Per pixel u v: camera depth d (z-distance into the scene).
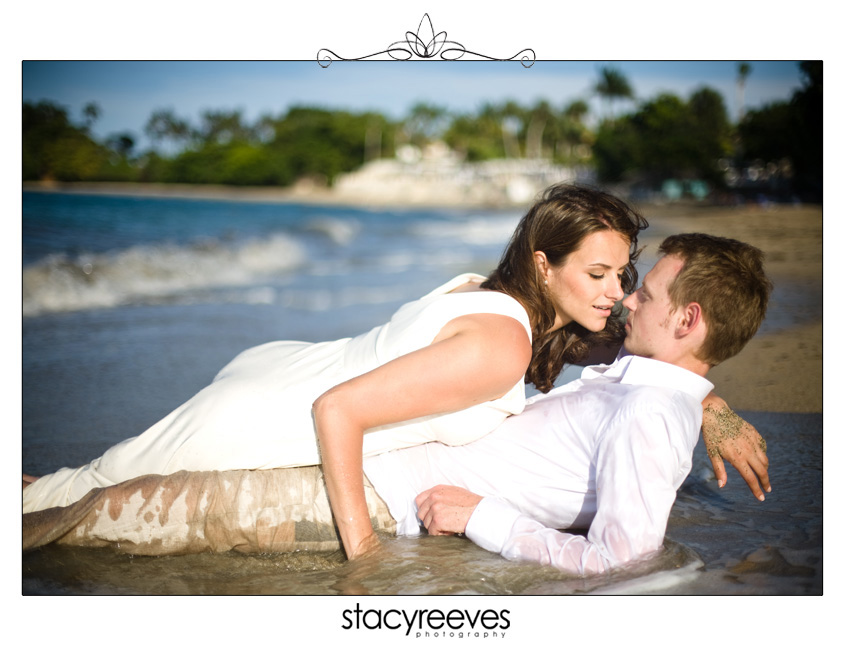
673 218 20.66
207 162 60.62
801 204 26.27
